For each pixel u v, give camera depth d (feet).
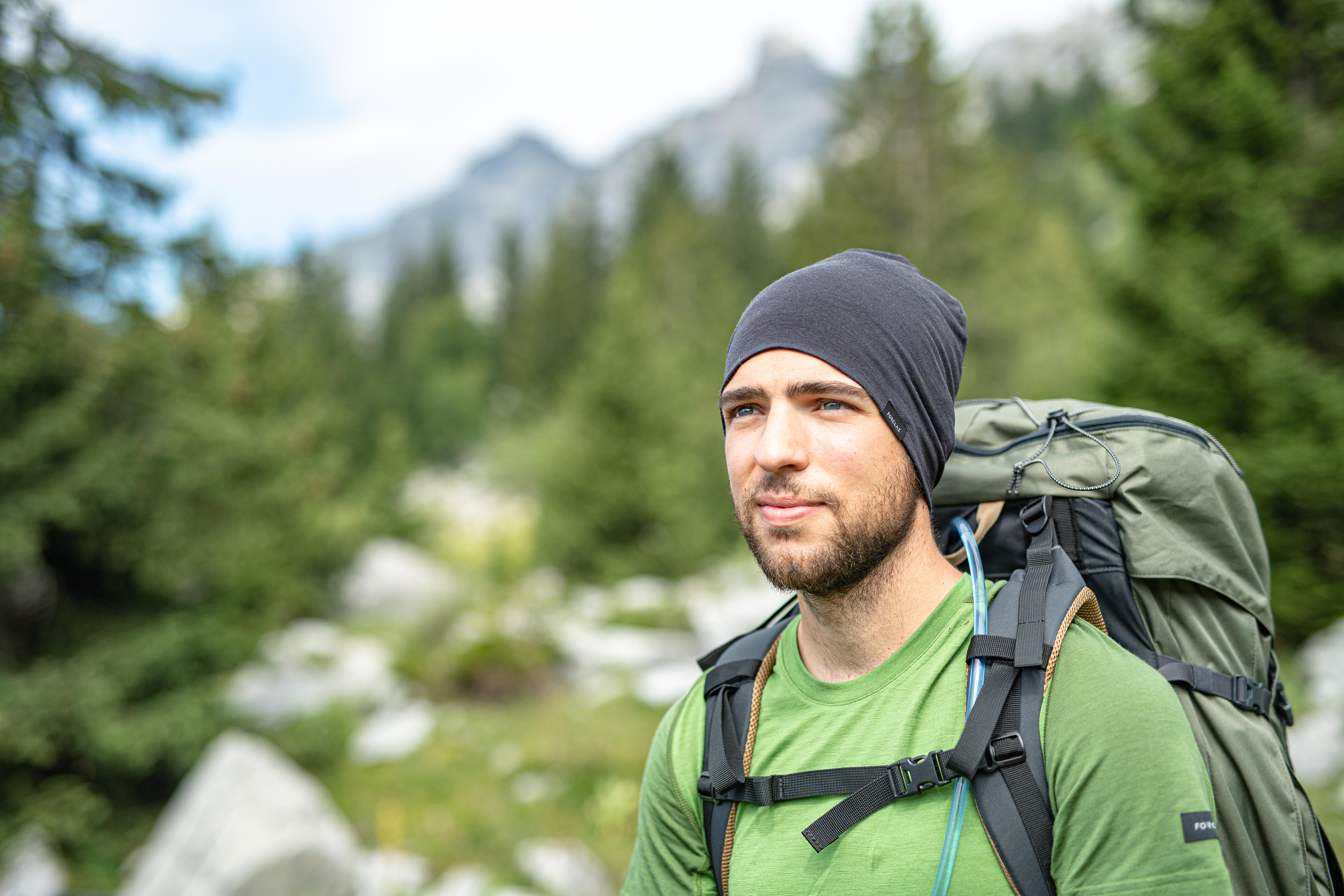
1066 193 136.46
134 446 20.76
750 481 3.29
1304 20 22.82
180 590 23.11
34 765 20.36
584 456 55.88
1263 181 22.49
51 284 19.24
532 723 28.73
